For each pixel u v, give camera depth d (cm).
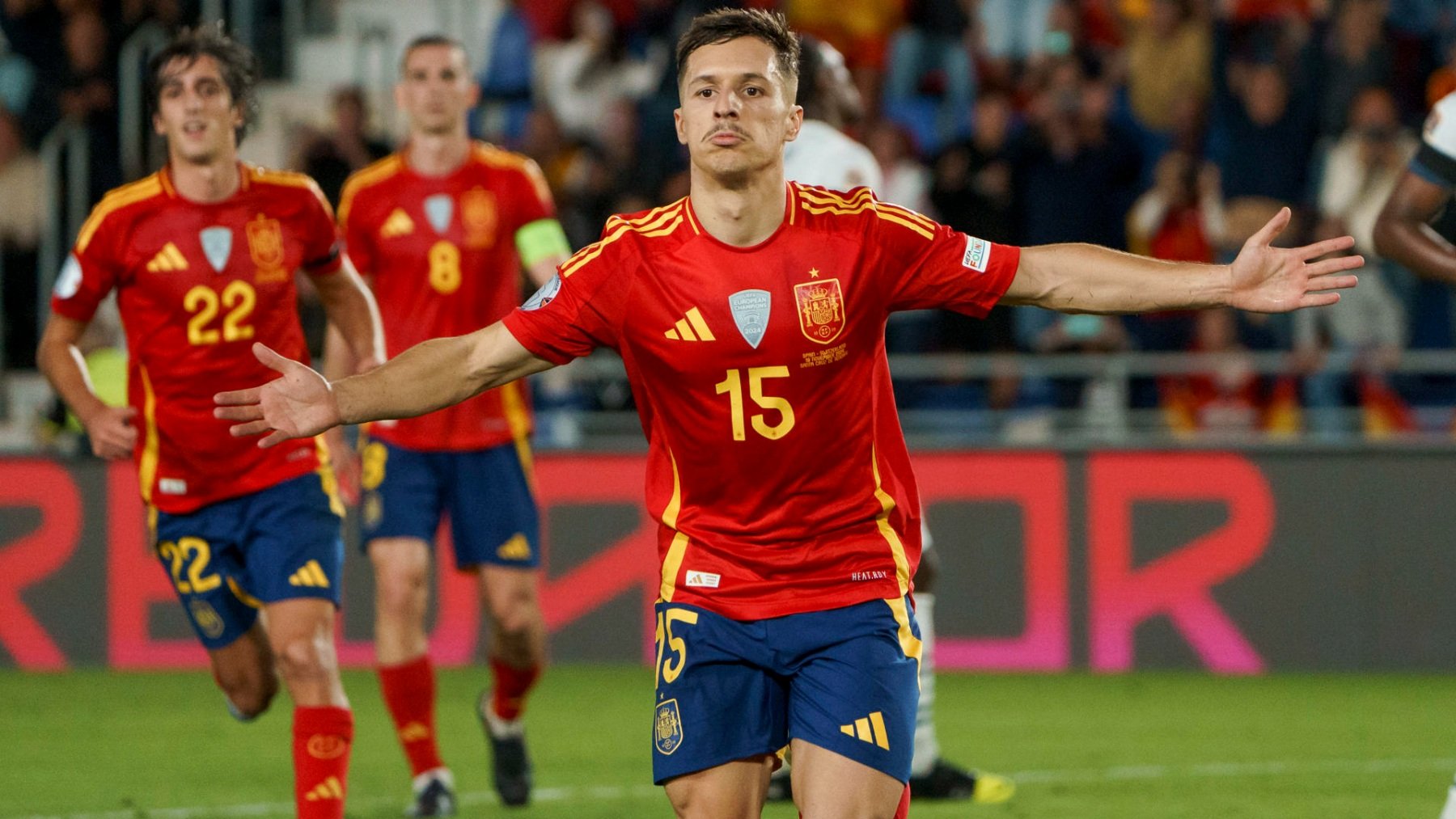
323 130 4238
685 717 1198
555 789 2152
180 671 3200
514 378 1214
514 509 2111
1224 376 3544
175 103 1661
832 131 1841
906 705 1198
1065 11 4409
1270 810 2006
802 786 1183
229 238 1695
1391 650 3170
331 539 1691
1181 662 3209
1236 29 4325
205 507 1705
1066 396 3522
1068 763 2320
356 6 4847
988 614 3238
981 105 3931
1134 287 1169
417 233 2144
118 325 3438
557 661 3250
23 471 3238
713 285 1170
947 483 3250
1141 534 3216
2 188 3994
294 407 1169
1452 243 2308
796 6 4594
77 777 2216
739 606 1215
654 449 1262
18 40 4250
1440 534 3166
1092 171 3816
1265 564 3198
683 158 4072
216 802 2059
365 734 2581
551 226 2200
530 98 4525
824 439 1194
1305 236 3831
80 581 3231
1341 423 3491
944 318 3678
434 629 3262
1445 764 2306
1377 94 3909
